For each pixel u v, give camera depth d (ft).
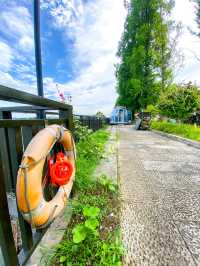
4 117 5.52
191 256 4.13
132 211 6.06
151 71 61.21
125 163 12.21
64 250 3.96
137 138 26.53
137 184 8.46
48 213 3.80
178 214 5.90
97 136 22.84
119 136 29.35
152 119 45.34
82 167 9.00
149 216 5.75
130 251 4.23
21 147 3.91
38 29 8.45
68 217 5.29
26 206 3.38
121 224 5.28
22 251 3.90
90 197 6.61
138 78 62.90
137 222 5.42
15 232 4.44
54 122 5.49
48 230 4.72
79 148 12.07
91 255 3.86
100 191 7.27
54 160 5.11
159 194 7.41
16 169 4.05
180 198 7.07
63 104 6.10
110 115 102.99
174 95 28.71
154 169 10.87
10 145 4.04
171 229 5.10
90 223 4.15
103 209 5.90
